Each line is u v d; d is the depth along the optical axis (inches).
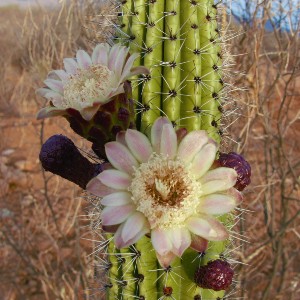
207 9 9.8
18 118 44.1
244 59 20.5
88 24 23.4
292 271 24.9
